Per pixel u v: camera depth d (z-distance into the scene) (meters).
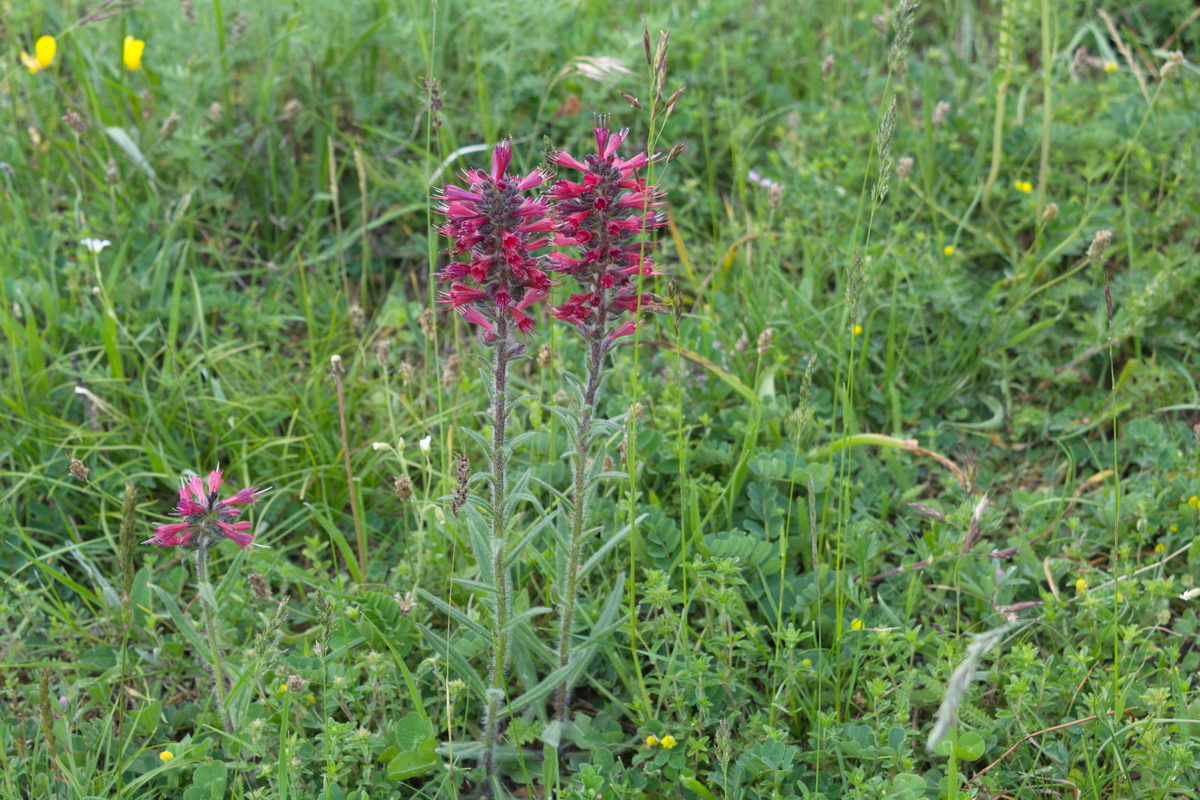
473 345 2.01
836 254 2.09
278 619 1.56
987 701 1.69
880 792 1.57
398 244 2.21
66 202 2.18
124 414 1.91
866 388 1.98
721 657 1.67
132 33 2.36
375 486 1.91
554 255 1.50
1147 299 1.96
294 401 1.94
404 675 1.59
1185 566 1.80
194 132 2.14
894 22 1.59
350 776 1.63
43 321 2.04
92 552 1.84
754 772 1.59
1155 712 1.60
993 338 2.01
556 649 1.72
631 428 1.57
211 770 1.59
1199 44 2.51
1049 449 1.96
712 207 2.12
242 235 2.16
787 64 2.50
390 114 2.32
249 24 2.29
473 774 1.63
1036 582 1.79
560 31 2.43
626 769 1.62
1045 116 2.02
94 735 1.65
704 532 1.82
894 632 1.71
